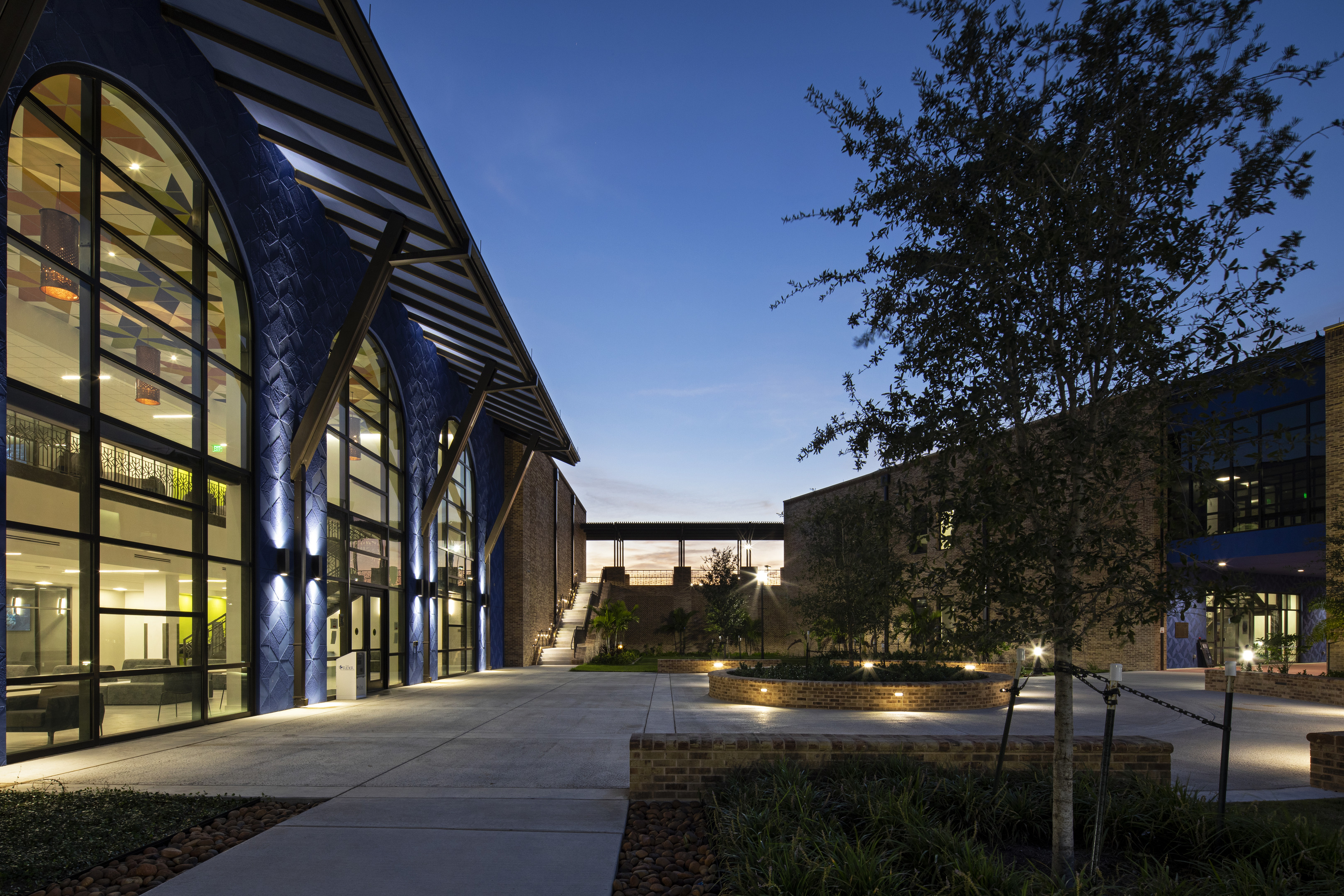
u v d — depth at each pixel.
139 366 11.98
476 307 20.61
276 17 10.99
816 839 5.18
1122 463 4.52
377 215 16.81
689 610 51.59
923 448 5.14
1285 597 36.31
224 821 6.75
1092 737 7.52
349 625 19.62
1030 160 5.00
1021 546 4.58
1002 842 5.88
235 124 14.42
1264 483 27.81
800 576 23.91
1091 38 4.85
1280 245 4.68
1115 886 4.68
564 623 43.78
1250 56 4.79
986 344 4.99
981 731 12.97
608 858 5.68
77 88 10.91
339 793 7.74
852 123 5.51
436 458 26.62
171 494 12.67
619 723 13.61
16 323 9.78
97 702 10.86
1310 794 7.82
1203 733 12.77
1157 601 4.53
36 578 9.94
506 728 12.88
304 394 16.94
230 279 14.62
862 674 17.95
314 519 17.23
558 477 45.91
